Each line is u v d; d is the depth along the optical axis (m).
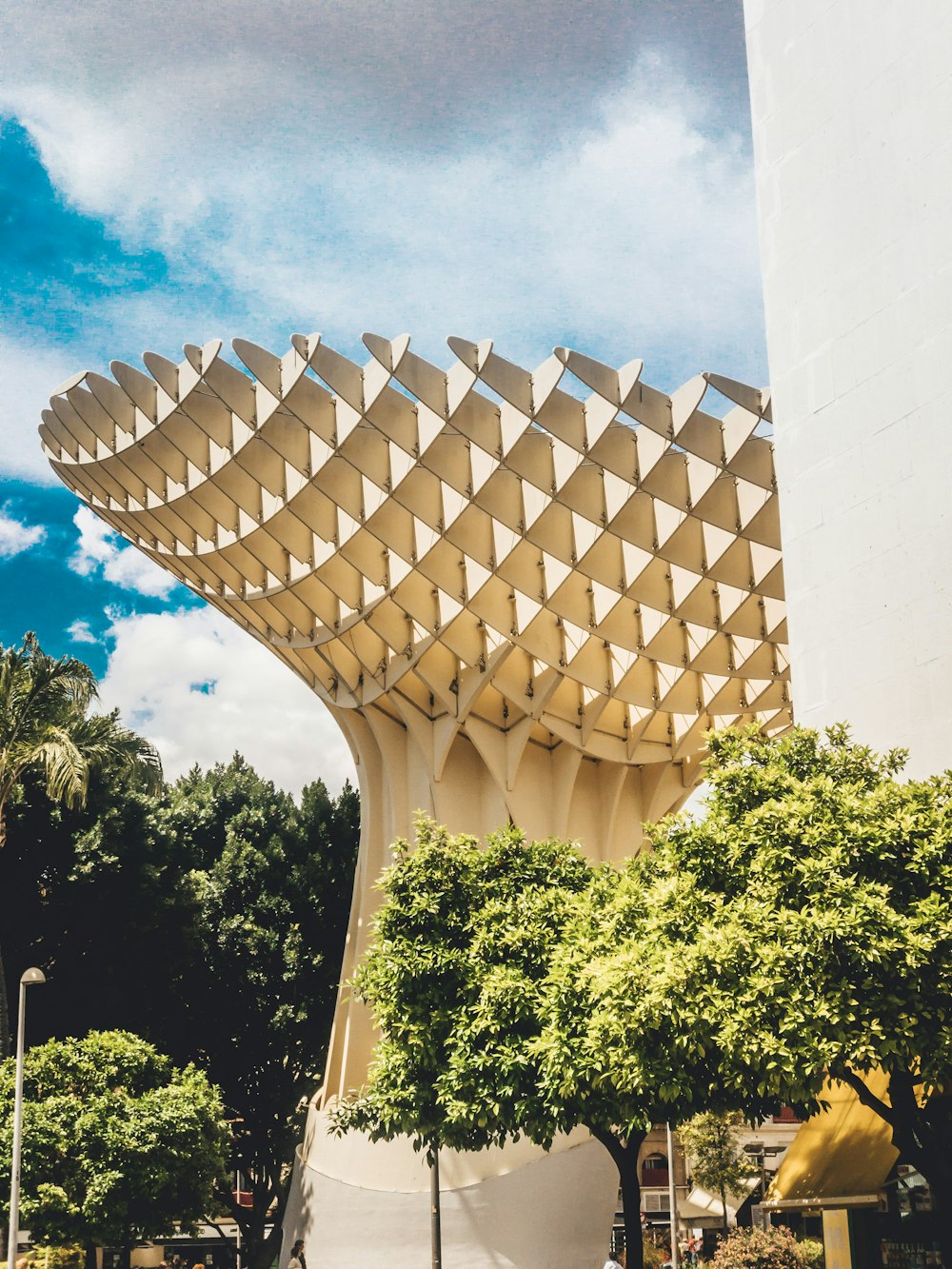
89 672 38.12
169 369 34.84
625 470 32.09
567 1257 34.94
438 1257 26.28
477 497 33.69
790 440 23.41
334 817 56.38
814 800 16.62
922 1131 16.08
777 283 24.06
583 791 43.09
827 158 23.00
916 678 20.11
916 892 16.05
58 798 35.91
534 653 37.88
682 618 35.94
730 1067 16.00
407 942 22.17
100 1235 31.39
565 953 19.77
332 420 33.91
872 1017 15.23
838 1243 23.95
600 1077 18.20
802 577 22.78
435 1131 22.28
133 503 40.72
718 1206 64.19
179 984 48.88
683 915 17.28
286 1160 54.66
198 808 56.16
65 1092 32.28
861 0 22.50
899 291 21.09
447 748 41.03
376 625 39.50
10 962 41.34
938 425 20.05
